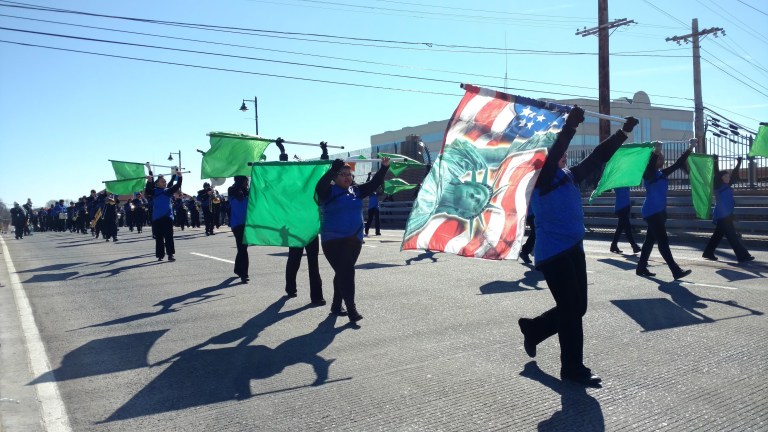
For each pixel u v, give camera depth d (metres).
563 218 4.70
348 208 6.93
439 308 7.51
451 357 5.45
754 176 17.42
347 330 6.56
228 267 11.94
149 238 22.34
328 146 8.21
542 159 4.89
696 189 11.45
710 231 15.66
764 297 7.59
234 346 6.05
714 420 3.94
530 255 12.31
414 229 5.43
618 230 12.65
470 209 5.22
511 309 7.35
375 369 5.18
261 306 7.98
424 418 4.09
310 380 4.95
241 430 3.98
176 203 29.52
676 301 7.48
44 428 4.08
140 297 8.88
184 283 10.05
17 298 9.02
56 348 6.12
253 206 7.89
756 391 4.41
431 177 5.43
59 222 38.25
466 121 5.35
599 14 24.55
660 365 5.05
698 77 29.36
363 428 3.96
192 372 5.25
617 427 3.87
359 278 10.09
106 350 6.01
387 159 7.16
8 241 25.22
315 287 8.01
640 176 9.22
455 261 11.85
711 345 5.56
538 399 4.38
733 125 19.11
